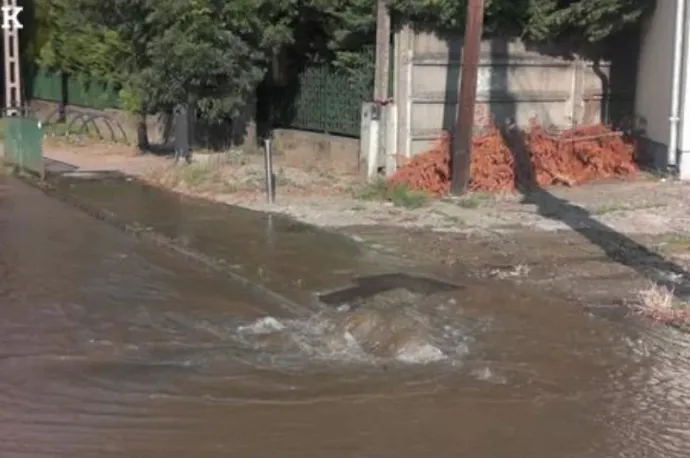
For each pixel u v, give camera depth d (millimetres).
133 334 9625
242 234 14477
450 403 7879
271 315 10312
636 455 6961
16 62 25266
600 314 10258
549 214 15328
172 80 20375
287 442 7109
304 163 20781
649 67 19266
